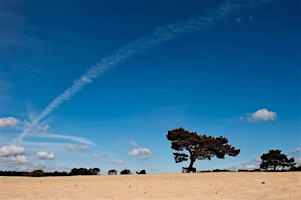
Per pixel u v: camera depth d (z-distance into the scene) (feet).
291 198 65.16
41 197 72.02
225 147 183.42
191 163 184.24
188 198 71.20
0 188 82.07
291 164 187.83
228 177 97.25
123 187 86.17
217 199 68.90
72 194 76.18
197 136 183.21
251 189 77.20
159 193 78.13
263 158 190.80
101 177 109.50
